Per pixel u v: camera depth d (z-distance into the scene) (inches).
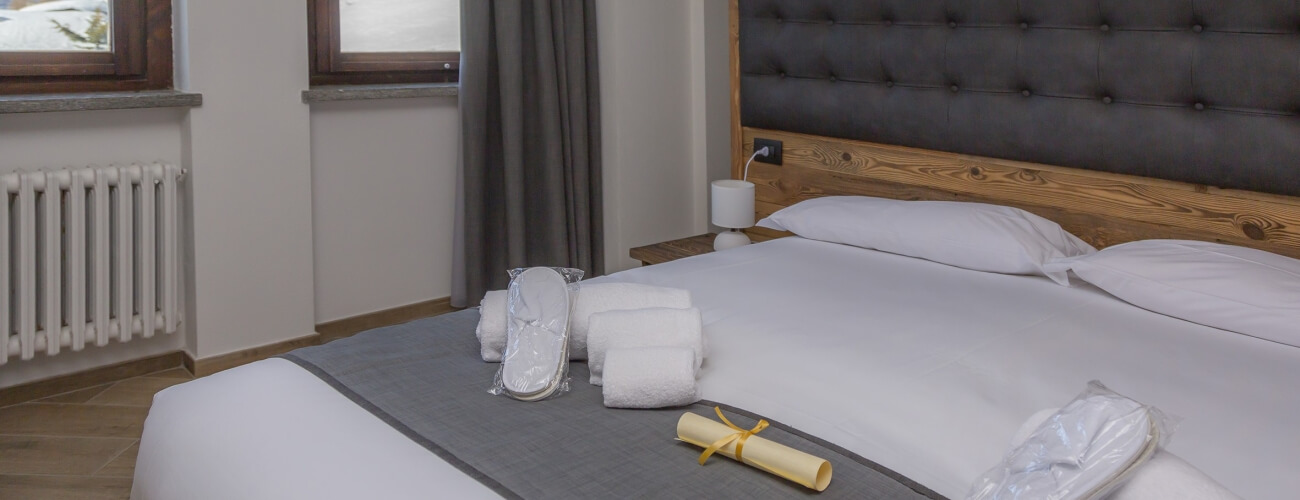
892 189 118.0
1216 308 77.2
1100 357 70.6
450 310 140.8
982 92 106.0
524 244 135.8
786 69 125.1
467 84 128.3
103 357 113.3
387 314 135.0
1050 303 84.5
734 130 135.4
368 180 130.1
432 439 57.4
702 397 64.6
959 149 109.9
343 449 55.9
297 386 65.7
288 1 115.0
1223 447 55.8
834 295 87.3
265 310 120.0
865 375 66.2
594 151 140.4
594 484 51.3
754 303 84.7
